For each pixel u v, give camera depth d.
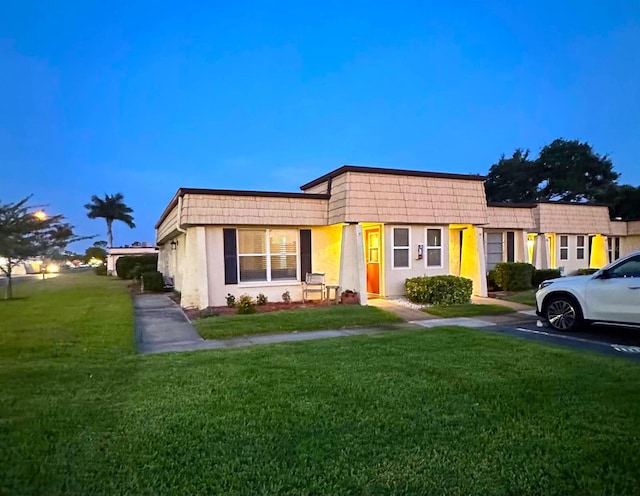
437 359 5.77
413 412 3.78
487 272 17.34
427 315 10.73
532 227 18.66
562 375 4.91
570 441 3.16
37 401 4.16
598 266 22.00
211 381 4.81
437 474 2.71
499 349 6.38
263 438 3.25
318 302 12.54
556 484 2.59
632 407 3.84
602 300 7.78
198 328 8.86
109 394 4.37
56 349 6.73
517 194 33.31
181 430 3.41
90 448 3.11
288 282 12.92
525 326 9.12
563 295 8.42
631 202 26.70
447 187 13.80
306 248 13.20
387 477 2.68
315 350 6.46
